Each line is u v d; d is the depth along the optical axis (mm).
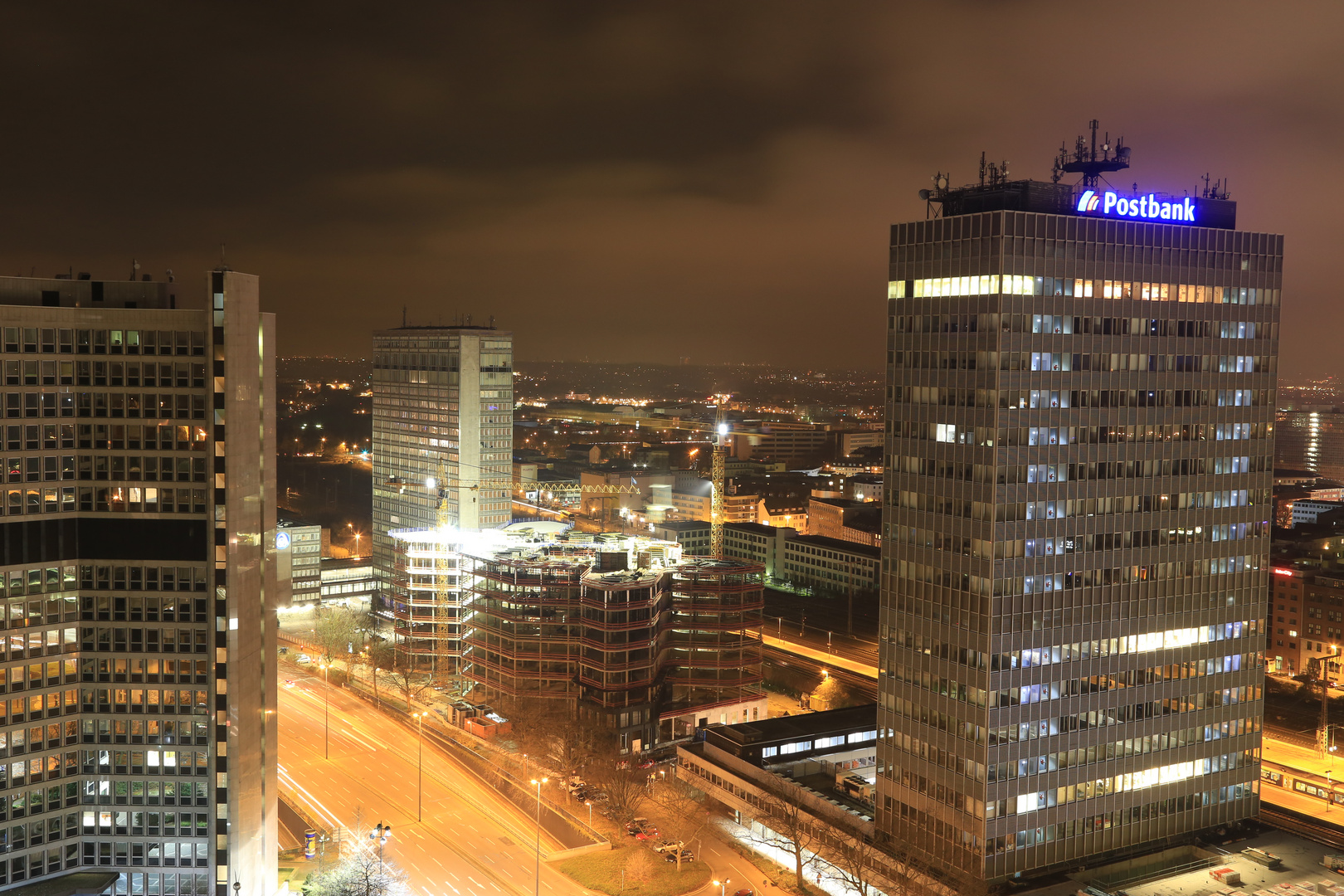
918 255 160750
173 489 143000
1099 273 155750
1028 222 149375
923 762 161000
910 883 153750
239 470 145625
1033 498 152000
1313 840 168625
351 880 157875
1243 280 169500
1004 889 152000
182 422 142625
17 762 140750
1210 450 167875
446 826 192500
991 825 151875
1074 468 155000
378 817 196250
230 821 145375
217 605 143625
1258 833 171625
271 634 159375
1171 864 163125
